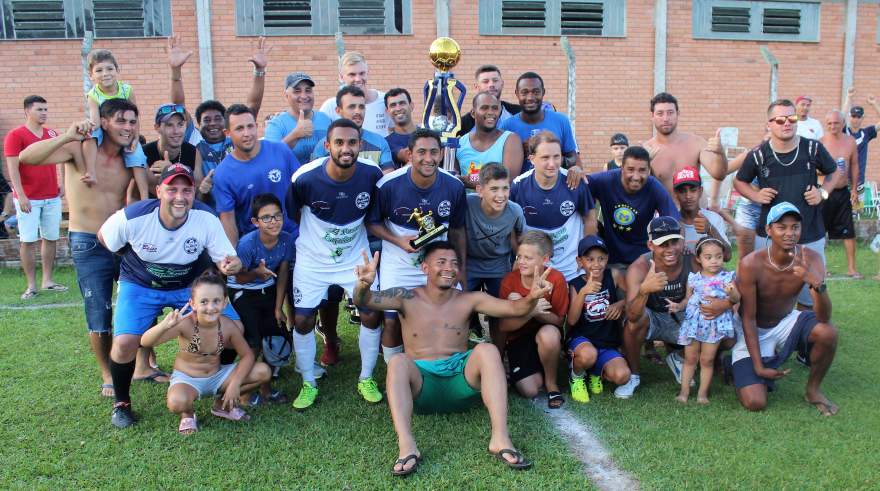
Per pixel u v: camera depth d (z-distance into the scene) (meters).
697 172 5.02
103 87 5.86
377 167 4.57
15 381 4.86
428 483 3.42
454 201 4.57
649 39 12.65
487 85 6.31
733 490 3.33
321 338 5.96
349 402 4.52
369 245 5.32
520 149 5.36
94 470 3.59
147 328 4.23
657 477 3.46
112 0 11.41
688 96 12.90
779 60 13.10
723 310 4.30
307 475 3.53
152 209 4.11
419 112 12.19
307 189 4.39
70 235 4.68
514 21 12.25
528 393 4.57
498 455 3.64
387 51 12.02
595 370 4.62
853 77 13.33
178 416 4.29
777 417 4.20
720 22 12.84
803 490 3.33
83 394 4.63
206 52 11.62
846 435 3.93
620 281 4.94
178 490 3.40
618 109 12.71
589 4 12.41
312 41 11.85
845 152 8.19
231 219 4.82
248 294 4.73
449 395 4.13
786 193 5.46
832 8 13.09
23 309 6.84
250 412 4.37
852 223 7.93
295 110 5.93
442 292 4.19
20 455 3.76
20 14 11.34
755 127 13.17
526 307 4.07
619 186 5.09
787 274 4.27
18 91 11.45
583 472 3.54
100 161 4.71
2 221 9.80
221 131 5.59
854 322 6.18
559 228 5.06
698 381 4.89
